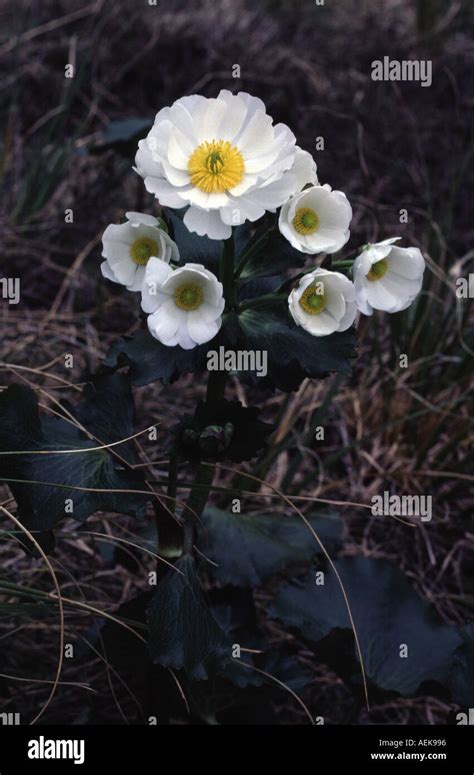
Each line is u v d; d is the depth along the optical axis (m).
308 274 0.75
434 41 1.75
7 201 1.38
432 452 1.12
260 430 0.78
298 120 1.60
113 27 1.63
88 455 0.80
